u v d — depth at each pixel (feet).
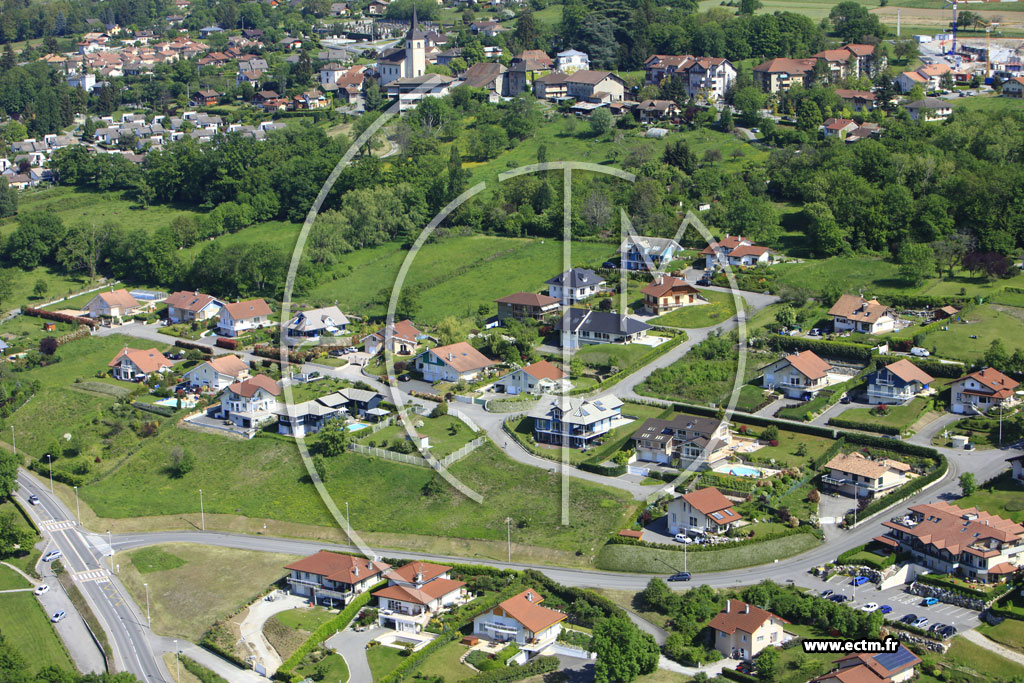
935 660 274.36
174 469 415.23
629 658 269.85
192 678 293.84
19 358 515.91
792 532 331.77
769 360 455.63
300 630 309.22
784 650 281.13
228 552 358.43
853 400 430.61
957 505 346.74
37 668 305.73
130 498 401.08
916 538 322.14
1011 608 294.66
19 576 358.02
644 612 301.02
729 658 281.95
